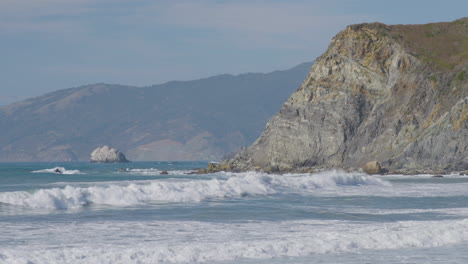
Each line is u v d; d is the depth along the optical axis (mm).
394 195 46719
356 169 108562
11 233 23750
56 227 25578
